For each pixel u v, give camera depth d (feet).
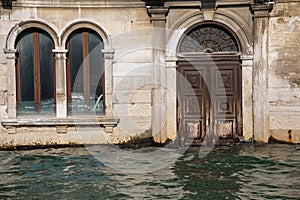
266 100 46.62
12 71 46.65
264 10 45.73
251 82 47.21
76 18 47.60
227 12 46.91
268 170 38.65
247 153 44.04
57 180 37.06
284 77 46.19
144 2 47.62
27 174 38.70
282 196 32.68
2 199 32.81
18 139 47.11
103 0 47.50
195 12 47.19
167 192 33.99
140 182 36.32
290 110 46.19
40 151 46.39
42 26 47.16
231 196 32.86
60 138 47.75
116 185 35.70
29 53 48.03
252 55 46.78
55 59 47.52
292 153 43.45
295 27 45.50
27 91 48.24
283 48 45.98
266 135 46.93
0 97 46.60
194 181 36.32
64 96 47.62
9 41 46.50
